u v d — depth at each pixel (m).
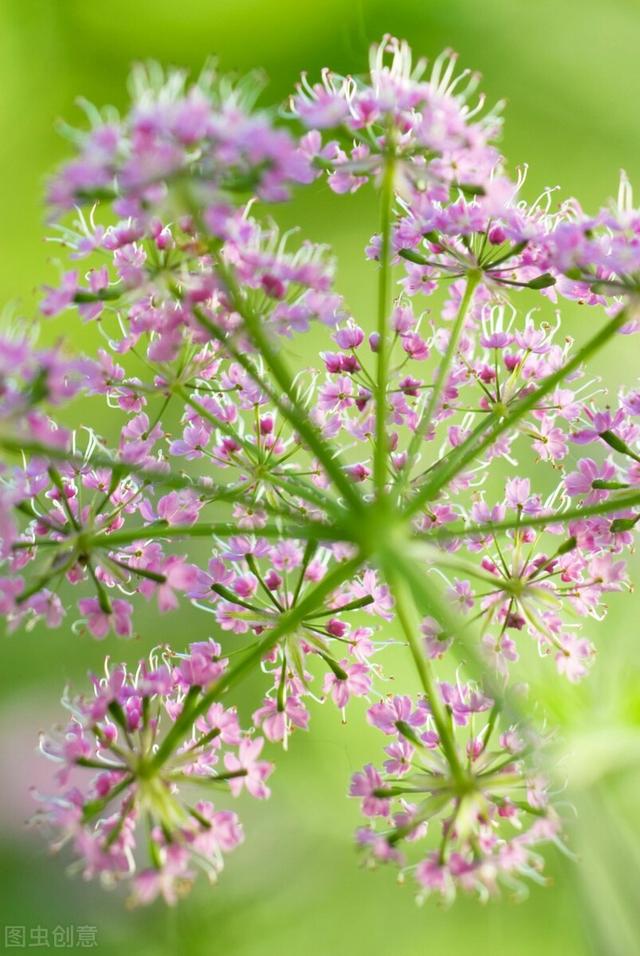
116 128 0.28
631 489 0.30
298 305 0.29
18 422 0.28
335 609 0.30
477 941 0.35
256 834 0.36
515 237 0.30
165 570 0.29
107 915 0.35
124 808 0.29
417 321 0.31
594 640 0.31
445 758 0.29
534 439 0.31
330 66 0.45
